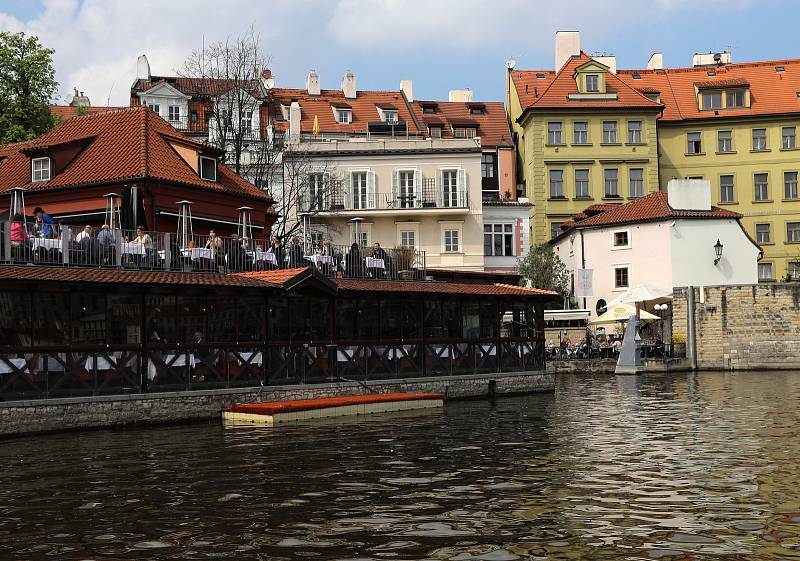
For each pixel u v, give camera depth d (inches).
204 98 1818.4
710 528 457.1
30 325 870.4
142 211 1128.8
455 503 521.0
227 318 1035.3
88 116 1419.8
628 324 1809.8
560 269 2187.5
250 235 1362.0
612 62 2893.7
